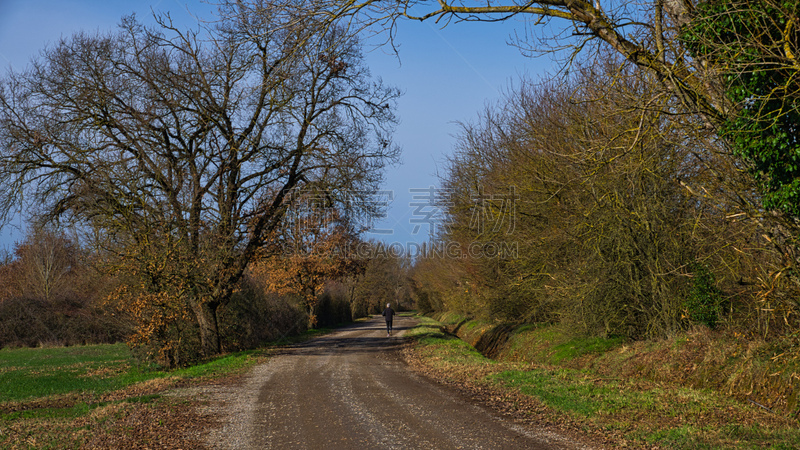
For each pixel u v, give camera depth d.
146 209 18.05
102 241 17.38
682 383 10.68
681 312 13.30
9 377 17.20
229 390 11.85
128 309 17.16
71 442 7.21
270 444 7.07
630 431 7.09
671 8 7.86
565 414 8.28
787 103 6.86
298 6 8.84
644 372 12.12
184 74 19.67
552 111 19.20
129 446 7.02
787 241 8.24
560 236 17.86
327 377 13.79
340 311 57.09
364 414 8.85
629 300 15.06
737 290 11.70
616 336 15.95
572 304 16.70
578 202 16.44
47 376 17.34
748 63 6.61
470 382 12.25
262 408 9.60
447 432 7.48
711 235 11.71
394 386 12.04
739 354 10.02
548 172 18.23
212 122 20.28
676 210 13.86
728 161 9.07
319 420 8.48
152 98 19.34
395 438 7.23
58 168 18.67
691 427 7.04
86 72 19.22
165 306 17.45
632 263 14.35
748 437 6.54
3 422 8.60
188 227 19.28
